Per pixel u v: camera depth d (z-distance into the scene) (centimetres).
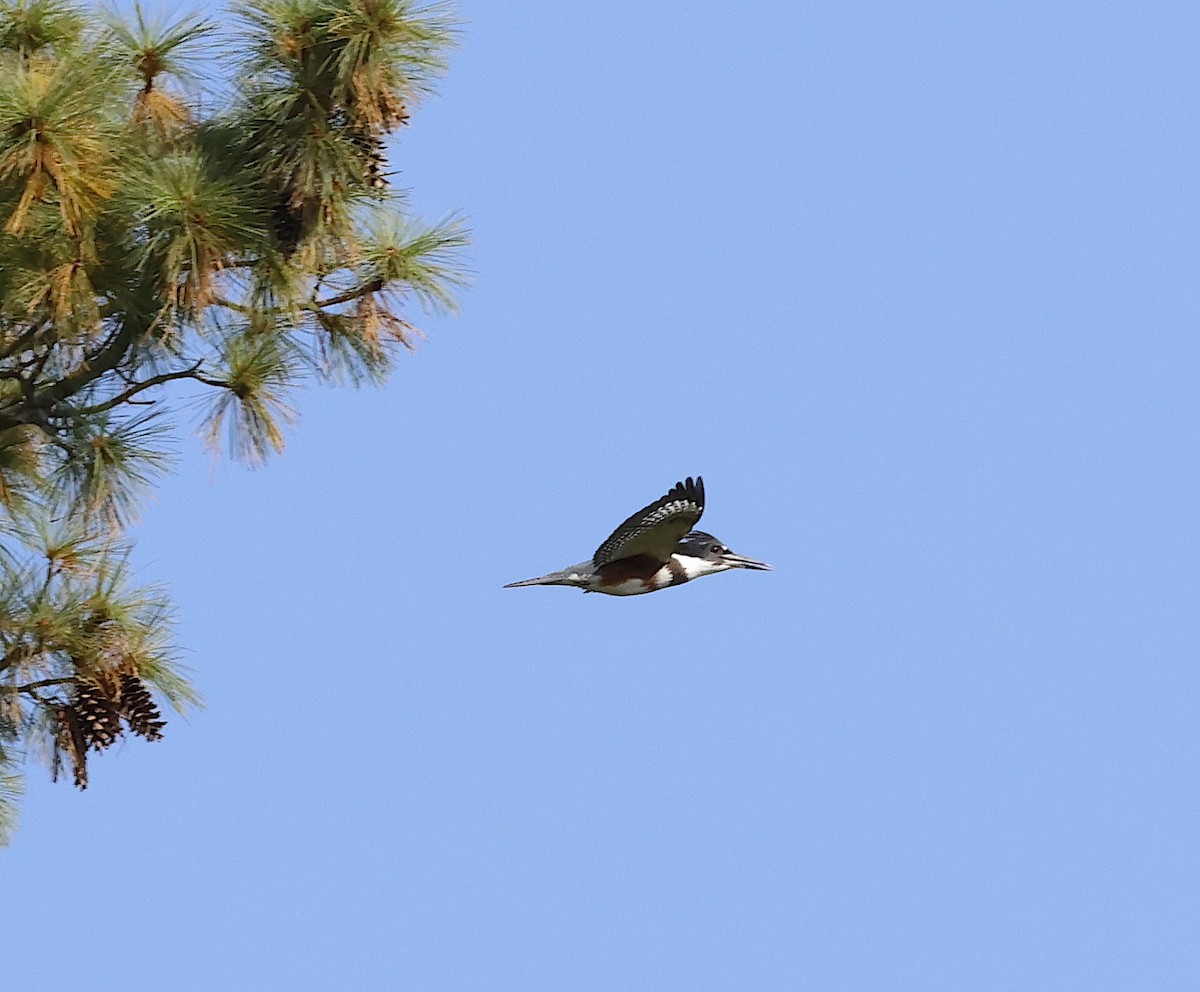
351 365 2092
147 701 1858
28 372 2062
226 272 1980
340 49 1928
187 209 1856
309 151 1939
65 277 1841
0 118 1780
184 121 2014
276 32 1942
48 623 1797
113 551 1861
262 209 1977
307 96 1956
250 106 1998
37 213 1852
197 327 1992
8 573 1839
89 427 1992
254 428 2033
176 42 1989
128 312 1956
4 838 2075
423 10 1948
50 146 1788
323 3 1936
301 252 2022
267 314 2034
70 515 2019
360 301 2077
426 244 2066
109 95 1945
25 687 1839
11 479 2067
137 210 1858
